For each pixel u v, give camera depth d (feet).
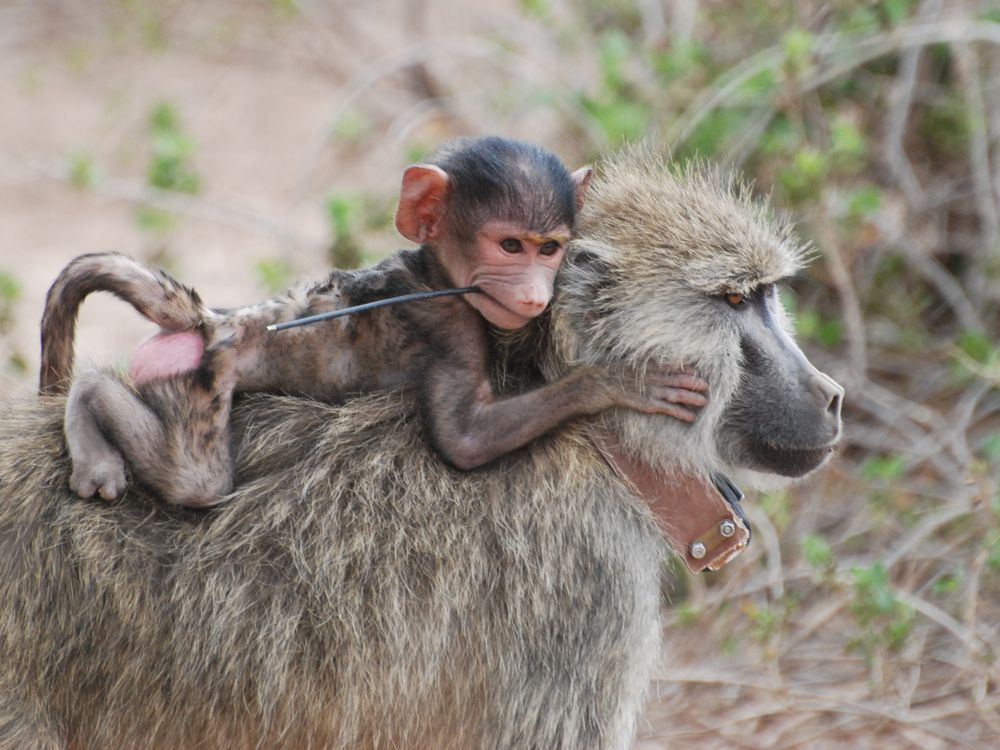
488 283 23.16
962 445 38.22
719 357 23.94
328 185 62.13
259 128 77.25
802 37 40.65
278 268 44.62
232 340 23.53
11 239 67.51
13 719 22.40
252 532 23.26
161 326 23.58
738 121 43.65
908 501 38.37
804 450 24.35
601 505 24.14
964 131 43.93
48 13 90.17
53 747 22.65
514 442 23.30
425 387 23.62
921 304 44.19
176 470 22.94
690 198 24.98
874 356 43.86
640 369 23.56
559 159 23.88
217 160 73.87
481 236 23.08
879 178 45.88
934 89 45.37
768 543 35.24
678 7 49.14
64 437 23.50
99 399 22.77
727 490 25.03
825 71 44.47
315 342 24.07
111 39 78.95
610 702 24.34
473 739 24.41
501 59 53.98
